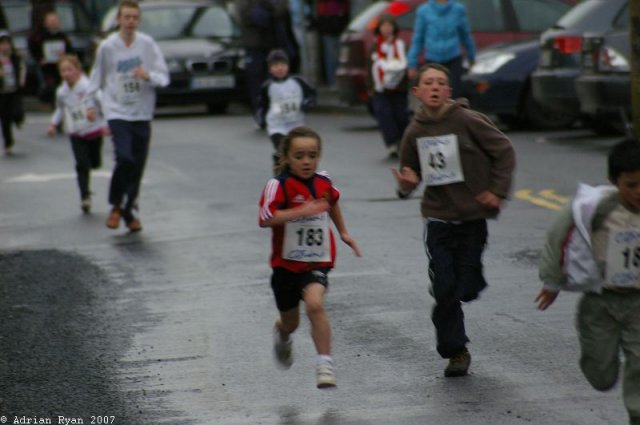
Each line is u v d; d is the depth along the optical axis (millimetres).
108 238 36500
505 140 21344
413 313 25766
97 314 26828
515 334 23781
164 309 27078
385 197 41375
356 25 63375
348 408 19656
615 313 17344
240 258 32531
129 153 36906
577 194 17219
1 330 25609
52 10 75750
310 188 20484
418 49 52094
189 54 71438
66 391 21031
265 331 24859
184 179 47594
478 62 56719
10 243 36188
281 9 67625
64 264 32594
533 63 56094
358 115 71000
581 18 51625
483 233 21719
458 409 19359
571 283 17375
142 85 37312
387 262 31109
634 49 30031
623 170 16422
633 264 16984
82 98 41219
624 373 17344
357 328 24688
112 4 101000
